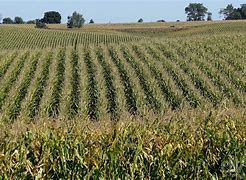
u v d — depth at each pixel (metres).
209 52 41.56
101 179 6.11
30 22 175.12
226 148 6.88
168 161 6.46
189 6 182.25
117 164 6.27
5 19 178.50
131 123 7.49
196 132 7.40
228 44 46.16
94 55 40.19
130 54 40.25
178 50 42.69
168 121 8.06
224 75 30.78
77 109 22.69
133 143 6.73
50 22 170.12
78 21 130.00
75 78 30.48
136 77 29.70
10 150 6.35
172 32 108.94
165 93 25.98
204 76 30.02
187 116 9.01
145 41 49.91
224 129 7.51
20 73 32.31
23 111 21.67
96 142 6.73
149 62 35.50
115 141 6.47
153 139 6.85
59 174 6.18
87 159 6.25
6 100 24.27
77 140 6.53
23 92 26.69
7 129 7.30
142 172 6.30
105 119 8.50
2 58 39.31
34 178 6.04
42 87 27.73
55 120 8.44
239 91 26.45
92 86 27.81
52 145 6.46
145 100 24.20
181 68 33.19
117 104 23.33
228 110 9.20
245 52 41.56
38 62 37.09
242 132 7.45
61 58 39.34
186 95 25.30
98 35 92.56
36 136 6.76
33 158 6.38
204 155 6.85
